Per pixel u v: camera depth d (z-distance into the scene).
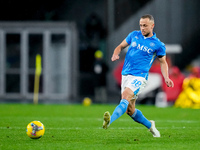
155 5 86.50
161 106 62.81
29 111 50.53
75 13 85.56
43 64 82.69
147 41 27.05
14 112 48.78
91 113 48.75
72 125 35.16
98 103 72.06
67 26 82.12
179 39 86.88
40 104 64.88
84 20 85.62
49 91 82.88
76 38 83.94
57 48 82.56
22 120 38.88
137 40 27.30
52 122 37.47
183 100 62.97
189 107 61.91
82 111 51.56
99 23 85.19
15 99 81.75
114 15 85.50
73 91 83.25
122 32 85.50
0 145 24.06
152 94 64.00
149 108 58.12
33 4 85.62
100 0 85.44
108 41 85.31
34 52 82.75
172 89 63.84
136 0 86.00
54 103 70.25
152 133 28.31
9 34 82.94
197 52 86.56
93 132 30.31
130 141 26.05
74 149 22.88
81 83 86.62
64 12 85.75
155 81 63.72
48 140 26.17
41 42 82.62
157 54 27.34
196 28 86.88
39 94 82.94
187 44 86.75
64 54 82.62
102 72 73.56
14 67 83.44
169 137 28.05
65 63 82.75
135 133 30.05
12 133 29.30
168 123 38.16
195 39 86.69
